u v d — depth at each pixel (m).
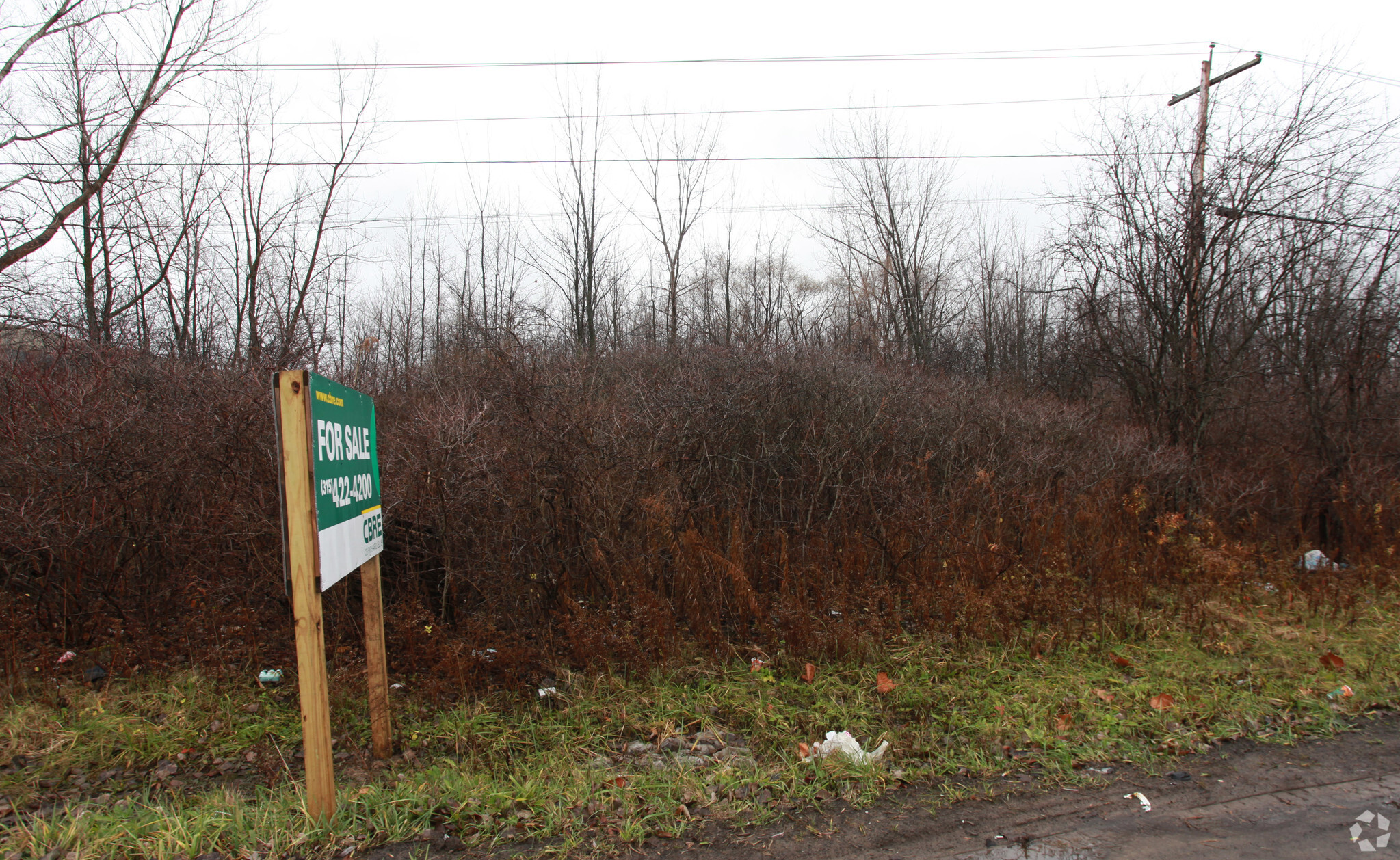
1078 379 12.80
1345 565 8.45
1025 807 3.61
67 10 10.19
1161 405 10.27
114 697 4.62
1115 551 6.99
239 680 4.91
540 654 5.18
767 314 21.27
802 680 5.16
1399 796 3.71
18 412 5.71
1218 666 5.39
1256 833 3.37
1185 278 9.95
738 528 6.48
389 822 3.31
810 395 8.80
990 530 7.35
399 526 5.57
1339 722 4.60
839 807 3.60
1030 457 8.41
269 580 5.32
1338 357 9.82
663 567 5.97
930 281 22.91
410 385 8.50
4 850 3.06
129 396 6.28
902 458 8.23
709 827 3.42
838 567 6.60
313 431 3.03
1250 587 7.04
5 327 8.62
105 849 3.08
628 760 4.12
